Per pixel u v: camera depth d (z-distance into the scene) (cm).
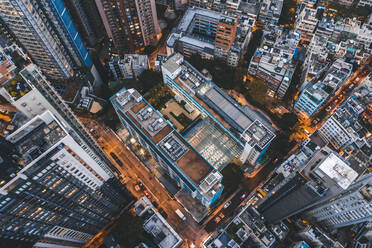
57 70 18750
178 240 14538
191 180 14638
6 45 17562
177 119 19950
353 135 17362
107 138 19875
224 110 18275
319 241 13862
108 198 14038
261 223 13925
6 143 8606
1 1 13738
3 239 9231
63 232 12425
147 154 18750
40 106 11400
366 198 11306
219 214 17262
